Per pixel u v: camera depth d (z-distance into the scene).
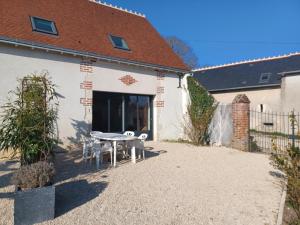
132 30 14.77
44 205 4.36
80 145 10.75
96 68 11.39
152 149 11.17
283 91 20.84
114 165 7.93
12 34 9.29
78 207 4.92
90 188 5.94
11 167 7.42
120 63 12.12
